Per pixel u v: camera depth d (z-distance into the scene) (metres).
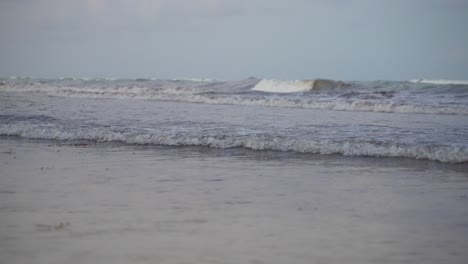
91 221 6.05
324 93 34.19
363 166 10.32
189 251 4.97
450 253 5.00
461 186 8.39
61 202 7.03
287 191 7.92
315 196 7.57
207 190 7.93
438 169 9.99
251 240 5.36
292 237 5.48
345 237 5.51
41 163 10.50
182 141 13.48
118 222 6.01
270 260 4.74
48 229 5.70
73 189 7.93
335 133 14.56
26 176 9.03
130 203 6.99
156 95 31.16
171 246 5.12
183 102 28.97
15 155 11.62
